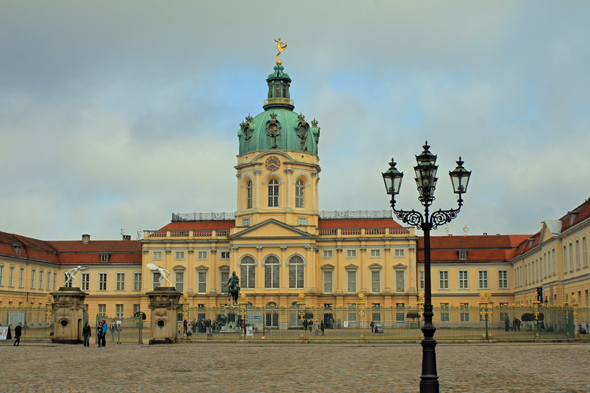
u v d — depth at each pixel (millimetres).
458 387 29125
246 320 80188
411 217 29719
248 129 132375
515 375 33281
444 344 61719
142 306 133125
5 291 115812
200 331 79688
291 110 136500
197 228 137500
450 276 131000
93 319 136000
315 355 48219
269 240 126375
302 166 130750
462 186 30406
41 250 132000
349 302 128250
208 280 131250
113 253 138250
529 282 114312
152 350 54281
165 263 133250
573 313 67000
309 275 125000
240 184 132625
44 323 82562
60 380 32500
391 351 52438
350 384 30547
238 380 32344
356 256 129875
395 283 128125
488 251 131625
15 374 35188
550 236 94438
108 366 39656
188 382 31656
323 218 136750
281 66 137625
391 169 30797
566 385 29406
